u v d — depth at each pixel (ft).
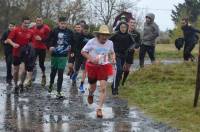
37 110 43.14
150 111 43.37
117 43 52.19
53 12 155.94
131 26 58.23
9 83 60.75
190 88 52.80
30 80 55.77
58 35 50.55
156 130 36.37
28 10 146.30
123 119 40.06
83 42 59.06
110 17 150.92
